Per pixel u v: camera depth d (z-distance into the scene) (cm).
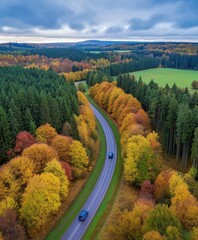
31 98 8131
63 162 6262
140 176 6119
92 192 6162
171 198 4981
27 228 4653
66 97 9100
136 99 10762
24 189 5347
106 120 11356
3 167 5700
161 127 8650
